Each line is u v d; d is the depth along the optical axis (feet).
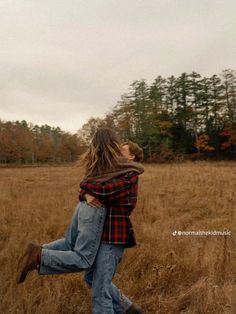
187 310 10.39
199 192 34.91
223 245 15.03
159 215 23.93
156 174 59.47
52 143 260.42
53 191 37.35
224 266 12.87
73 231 8.71
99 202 8.12
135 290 11.33
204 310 10.03
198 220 23.90
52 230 19.43
